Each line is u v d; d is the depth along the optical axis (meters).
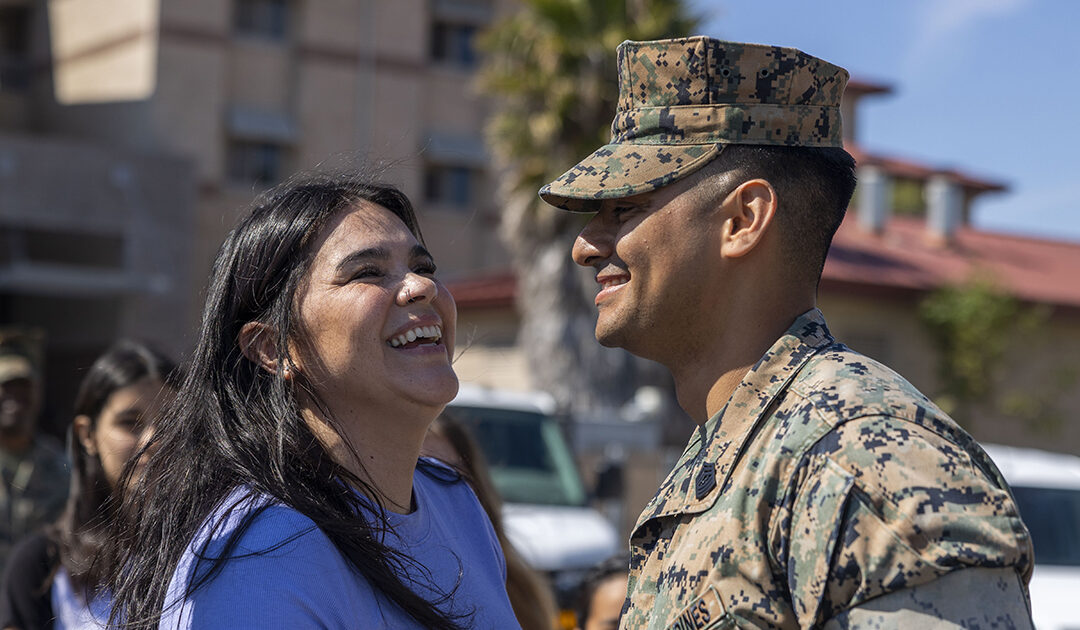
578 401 15.97
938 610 1.55
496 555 2.44
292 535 1.87
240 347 2.12
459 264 24.73
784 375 1.82
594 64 16.14
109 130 23.03
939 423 1.68
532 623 3.38
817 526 1.63
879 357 18.58
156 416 2.34
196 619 1.81
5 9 25.19
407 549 2.11
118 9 22.97
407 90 24.72
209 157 22.52
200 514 1.97
